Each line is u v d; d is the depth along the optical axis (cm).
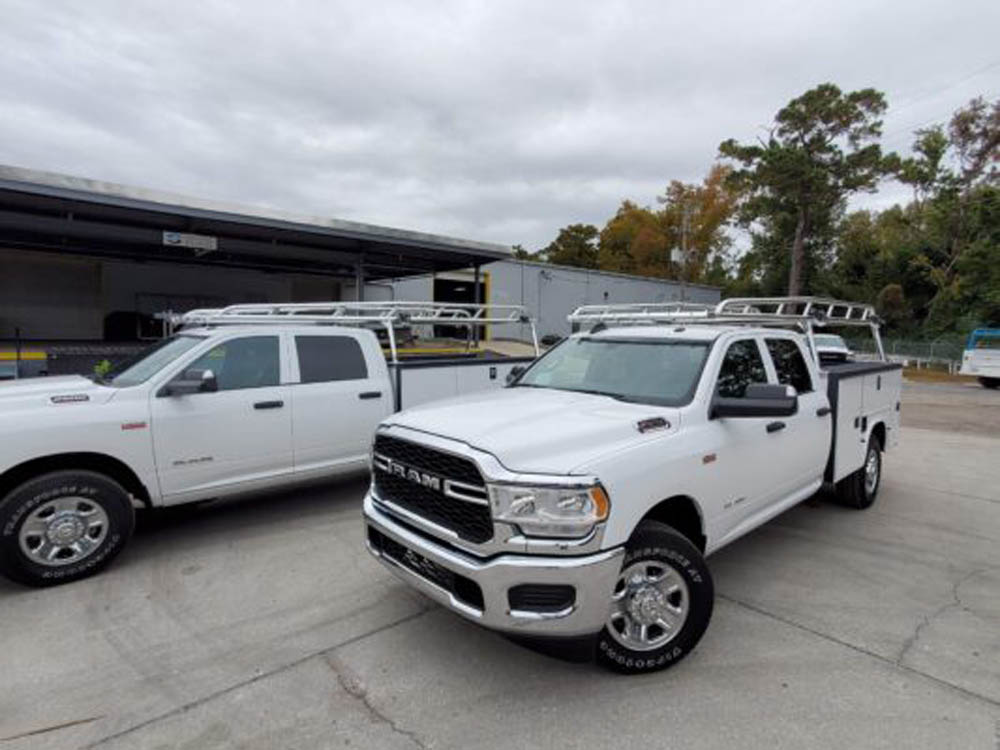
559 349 489
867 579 426
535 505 263
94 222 1288
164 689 292
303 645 333
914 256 4250
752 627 354
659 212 5516
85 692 289
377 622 359
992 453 912
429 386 654
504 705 279
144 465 454
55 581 408
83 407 430
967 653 326
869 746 249
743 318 457
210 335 510
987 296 2978
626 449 296
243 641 337
